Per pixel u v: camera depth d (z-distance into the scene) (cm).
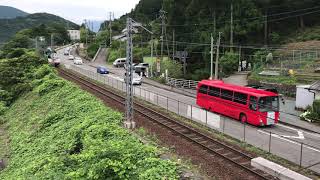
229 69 5962
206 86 3153
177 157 1775
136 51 8538
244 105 2686
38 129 2719
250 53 6506
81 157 1430
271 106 2606
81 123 2278
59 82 3928
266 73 4678
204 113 2631
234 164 1780
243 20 6488
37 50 7175
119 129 2047
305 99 3117
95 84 4669
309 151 2023
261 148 2069
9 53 6562
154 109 3173
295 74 4372
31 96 4116
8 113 4012
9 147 2698
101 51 10700
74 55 11056
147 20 10488
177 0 7162
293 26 7612
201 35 6469
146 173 1311
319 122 2717
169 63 5706
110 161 1294
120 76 5588
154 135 2219
